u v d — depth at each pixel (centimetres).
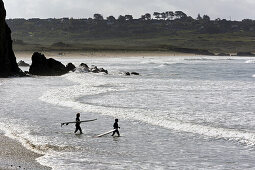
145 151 6188
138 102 10862
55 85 15188
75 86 14525
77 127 7331
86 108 9794
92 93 12600
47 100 11119
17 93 12688
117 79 18062
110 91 13250
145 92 13125
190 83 16438
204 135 7162
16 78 18575
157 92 13162
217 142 6688
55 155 5919
